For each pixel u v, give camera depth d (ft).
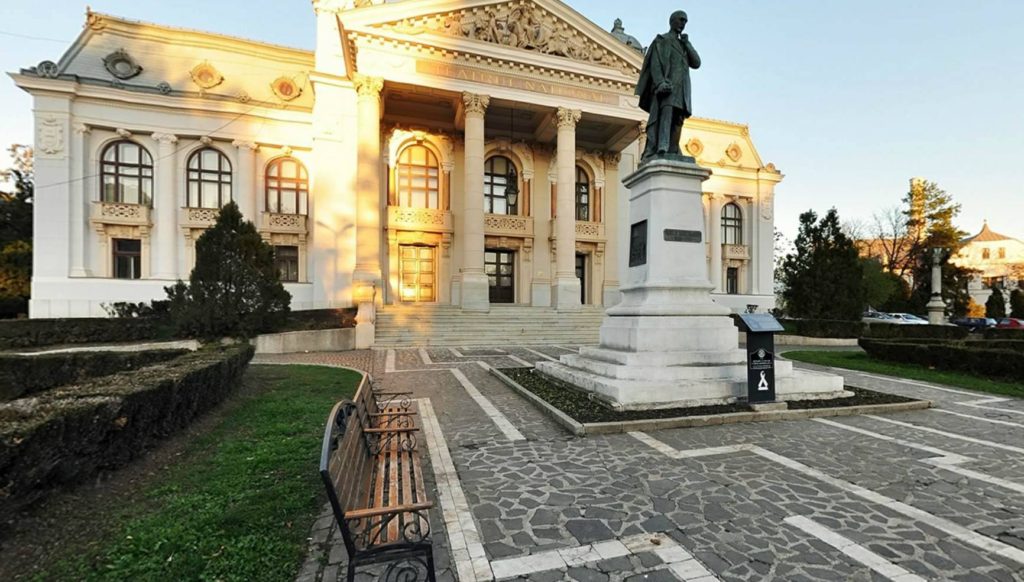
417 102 86.79
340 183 85.10
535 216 97.76
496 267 97.09
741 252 123.65
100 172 81.61
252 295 50.37
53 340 54.13
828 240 84.43
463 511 12.91
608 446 18.58
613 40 86.89
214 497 13.41
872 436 20.11
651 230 27.66
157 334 59.62
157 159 83.56
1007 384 34.71
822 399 26.12
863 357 53.11
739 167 123.95
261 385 30.58
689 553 10.75
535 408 25.38
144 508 12.66
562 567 10.19
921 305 143.74
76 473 12.75
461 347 59.06
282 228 86.94
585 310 80.28
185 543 10.82
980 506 13.30
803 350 65.36
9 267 82.64
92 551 10.46
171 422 18.19
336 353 52.49
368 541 9.57
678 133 29.60
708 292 28.32
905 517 12.57
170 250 83.41
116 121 81.35
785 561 10.43
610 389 24.02
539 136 96.68
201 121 84.94
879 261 159.74
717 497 13.78
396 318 68.03
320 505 13.29
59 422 11.80
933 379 37.35
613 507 13.14
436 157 93.35
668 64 28.96
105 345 51.60
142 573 9.75
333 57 91.81
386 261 88.12
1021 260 200.85
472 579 9.75
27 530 10.94
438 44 76.74
